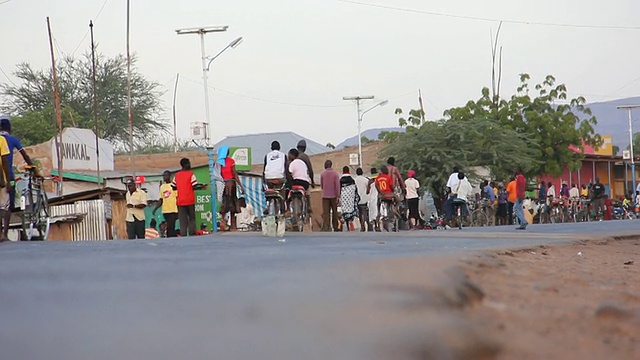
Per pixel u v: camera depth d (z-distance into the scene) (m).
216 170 98.88
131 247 30.19
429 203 114.19
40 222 42.50
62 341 11.18
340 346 10.60
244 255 24.75
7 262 23.11
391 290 15.13
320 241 35.91
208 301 14.41
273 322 12.33
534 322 12.23
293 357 10.02
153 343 10.95
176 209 54.53
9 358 10.20
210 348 10.59
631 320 12.58
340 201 64.81
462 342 10.76
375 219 70.31
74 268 20.95
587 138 149.38
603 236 39.81
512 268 19.95
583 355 10.16
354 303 13.82
